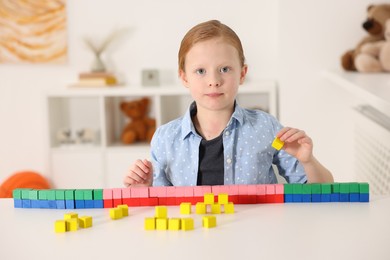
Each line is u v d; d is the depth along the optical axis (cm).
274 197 109
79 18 305
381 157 192
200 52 123
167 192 109
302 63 272
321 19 269
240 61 129
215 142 136
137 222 99
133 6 304
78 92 285
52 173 293
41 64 310
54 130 299
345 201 109
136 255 83
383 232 90
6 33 307
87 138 299
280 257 81
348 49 269
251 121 140
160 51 306
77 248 87
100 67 297
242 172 137
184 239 89
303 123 275
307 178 129
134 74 308
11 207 111
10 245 89
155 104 287
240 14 299
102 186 292
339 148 274
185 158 138
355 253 82
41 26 306
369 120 218
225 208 103
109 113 300
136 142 303
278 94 283
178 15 302
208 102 125
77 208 110
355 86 189
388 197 112
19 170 320
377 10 247
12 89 313
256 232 92
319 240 87
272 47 299
